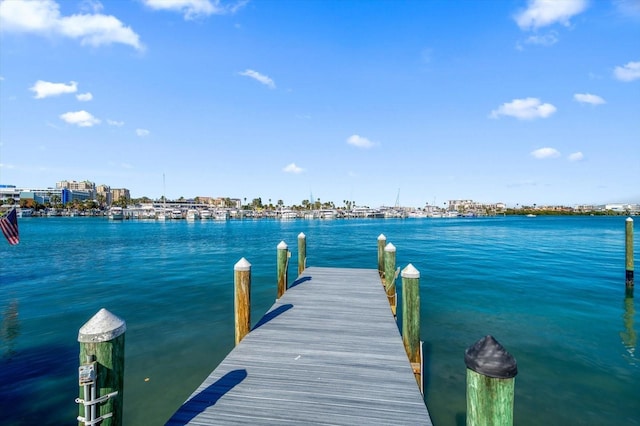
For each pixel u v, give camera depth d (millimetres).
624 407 5891
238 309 6246
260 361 5027
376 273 11844
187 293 14281
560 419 5566
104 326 2752
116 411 2811
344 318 7035
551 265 21016
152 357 7906
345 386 4320
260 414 3711
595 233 50562
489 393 2271
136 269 20516
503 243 35812
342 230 67125
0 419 5590
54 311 11789
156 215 132375
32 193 166750
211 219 138000
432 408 5949
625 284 15422
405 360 5094
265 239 44438
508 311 11523
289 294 8969
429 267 20484
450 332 9578
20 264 22719
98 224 94688
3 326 10281
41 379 6887
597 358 7836
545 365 7484
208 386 4301
